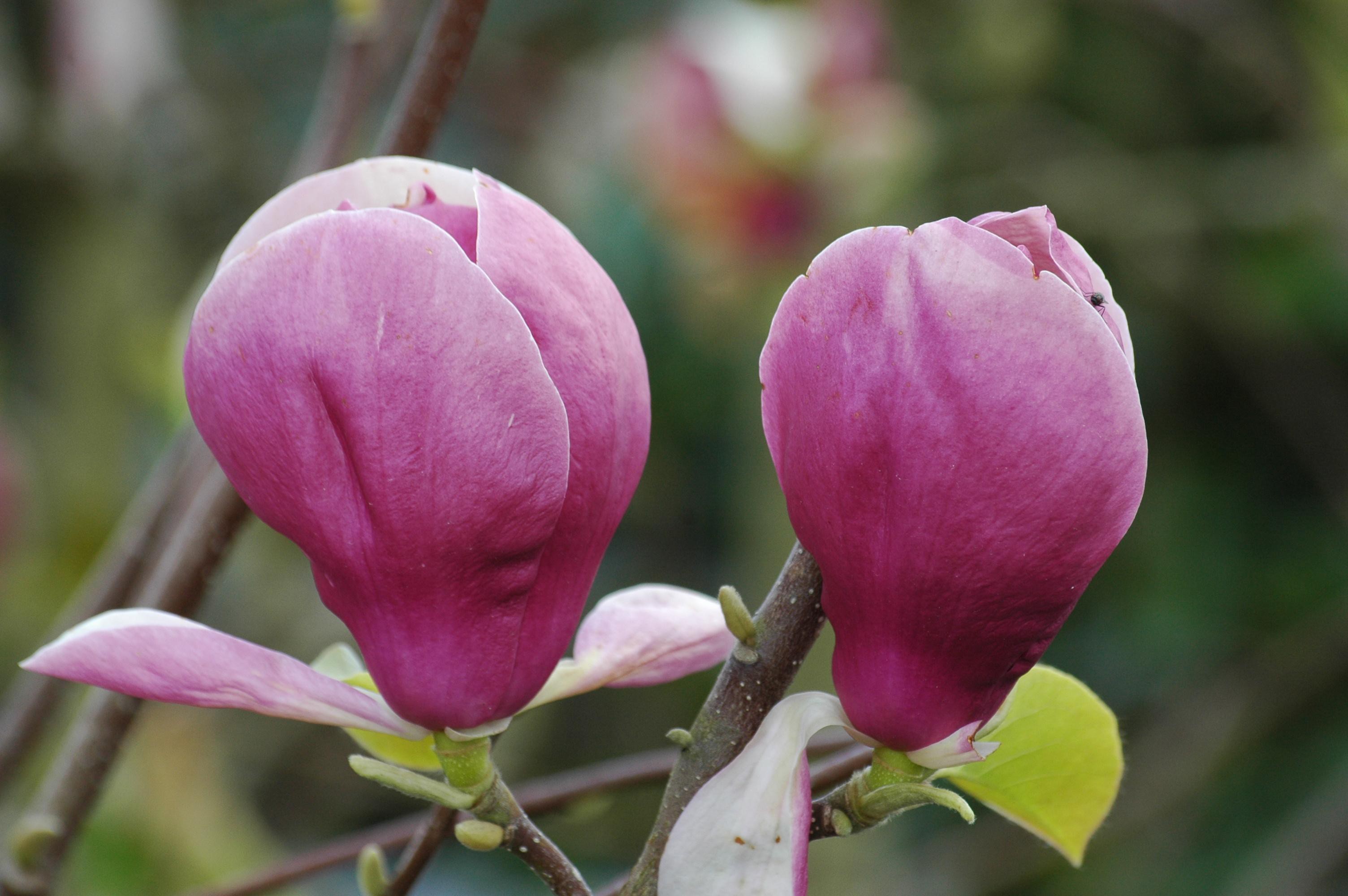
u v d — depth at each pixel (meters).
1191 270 2.62
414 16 0.98
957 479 0.64
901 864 2.37
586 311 0.66
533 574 0.65
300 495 0.65
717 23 2.43
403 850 1.23
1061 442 0.63
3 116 2.53
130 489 2.58
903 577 0.65
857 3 2.36
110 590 0.96
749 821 0.65
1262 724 2.40
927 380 0.63
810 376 0.64
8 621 2.43
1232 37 2.47
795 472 0.65
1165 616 2.67
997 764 0.73
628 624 0.69
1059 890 2.49
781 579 0.67
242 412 0.65
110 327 2.63
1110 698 2.66
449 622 0.65
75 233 2.64
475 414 0.64
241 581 2.48
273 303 0.64
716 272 2.51
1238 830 2.43
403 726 0.66
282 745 2.63
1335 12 2.35
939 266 0.63
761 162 2.37
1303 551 2.68
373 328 0.63
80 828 0.84
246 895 0.89
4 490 2.25
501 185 0.66
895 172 2.40
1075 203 2.62
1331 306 2.56
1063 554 0.64
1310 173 2.46
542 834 0.67
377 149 0.81
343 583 0.66
